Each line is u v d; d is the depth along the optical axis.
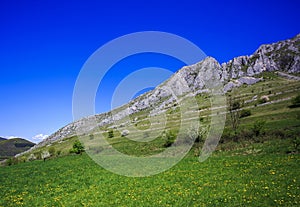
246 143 42.38
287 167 25.95
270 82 146.12
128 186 25.50
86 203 21.17
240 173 25.95
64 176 34.47
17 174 40.03
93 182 29.11
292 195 17.66
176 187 23.27
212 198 18.98
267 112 72.19
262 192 19.02
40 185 30.47
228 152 39.12
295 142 34.69
